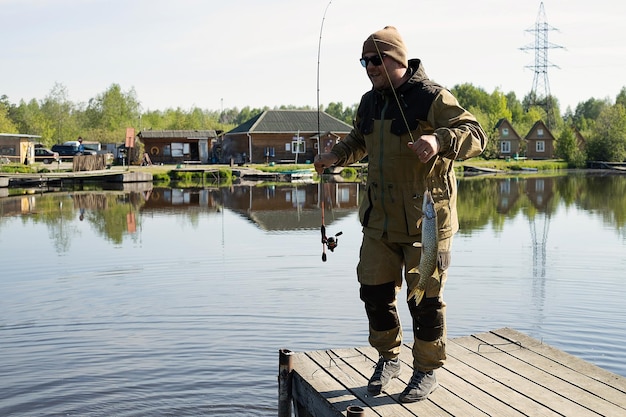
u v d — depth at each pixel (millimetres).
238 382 7738
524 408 4609
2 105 98688
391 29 4707
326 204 30438
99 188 41938
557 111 164250
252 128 69750
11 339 9383
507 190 39031
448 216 4754
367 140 4898
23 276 13680
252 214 25906
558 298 11445
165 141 70812
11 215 25438
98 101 120875
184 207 28797
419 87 4633
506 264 14500
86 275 13703
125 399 7305
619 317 10258
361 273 4977
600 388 4941
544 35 108000
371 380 4996
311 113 72875
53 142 115438
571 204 29406
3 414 6965
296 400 5574
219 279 13148
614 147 78875
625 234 19297
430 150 4180
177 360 8430
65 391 7488
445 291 12062
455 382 5105
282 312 10609
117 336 9461
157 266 14594
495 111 132625
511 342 6012
